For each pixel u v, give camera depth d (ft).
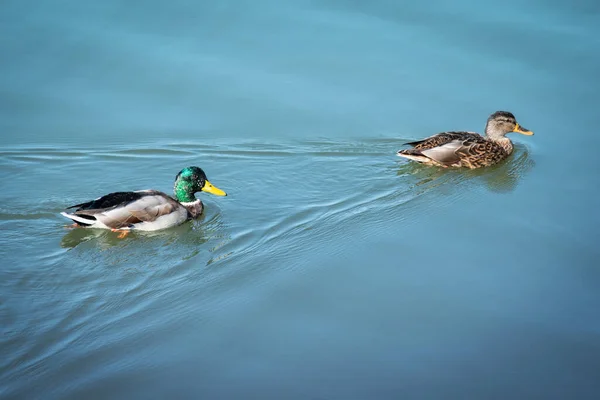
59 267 41.50
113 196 46.11
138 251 43.65
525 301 38.06
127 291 39.22
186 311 37.32
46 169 53.11
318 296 38.60
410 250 43.14
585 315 36.99
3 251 43.09
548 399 31.58
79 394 31.53
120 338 35.17
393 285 39.55
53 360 33.60
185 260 42.57
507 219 46.85
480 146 55.01
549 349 34.58
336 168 54.24
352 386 32.12
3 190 50.06
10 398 31.19
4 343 34.65
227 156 55.31
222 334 35.53
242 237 45.27
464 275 40.45
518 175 53.57
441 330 35.86
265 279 40.24
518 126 56.18
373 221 46.75
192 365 33.35
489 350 34.50
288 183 52.29
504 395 31.76
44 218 47.09
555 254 42.47
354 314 37.04
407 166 54.80
